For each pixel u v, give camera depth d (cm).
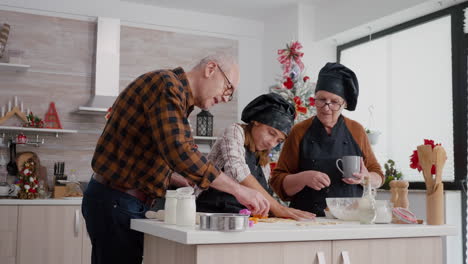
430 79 455
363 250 163
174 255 154
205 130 550
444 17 446
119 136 184
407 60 482
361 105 540
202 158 169
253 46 605
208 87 191
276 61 582
